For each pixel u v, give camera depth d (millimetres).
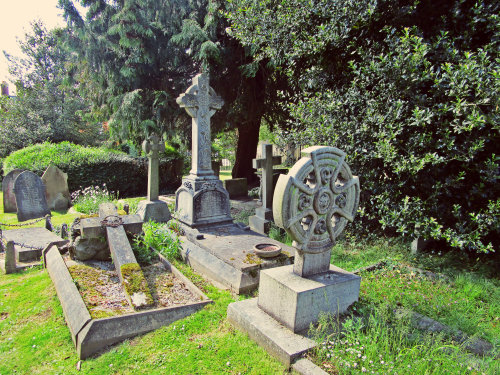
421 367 2561
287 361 2785
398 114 5254
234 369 2832
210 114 6879
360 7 5586
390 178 6121
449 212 5449
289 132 7508
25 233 6699
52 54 22953
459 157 4898
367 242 6418
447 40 5383
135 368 2881
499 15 4781
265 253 4754
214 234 6105
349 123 6125
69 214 9203
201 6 11383
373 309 3553
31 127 19188
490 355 2994
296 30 6953
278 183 3102
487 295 4309
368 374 2561
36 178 9102
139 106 11242
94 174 12367
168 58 11734
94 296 3805
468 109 4746
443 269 5191
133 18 10430
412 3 5504
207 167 6879
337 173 3359
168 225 6641
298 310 3053
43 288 4430
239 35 7879
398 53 5371
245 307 3580
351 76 6574
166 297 3977
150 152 8008
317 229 3361
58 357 3064
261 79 11898
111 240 4711
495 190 5066
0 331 3490
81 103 20859
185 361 2953
